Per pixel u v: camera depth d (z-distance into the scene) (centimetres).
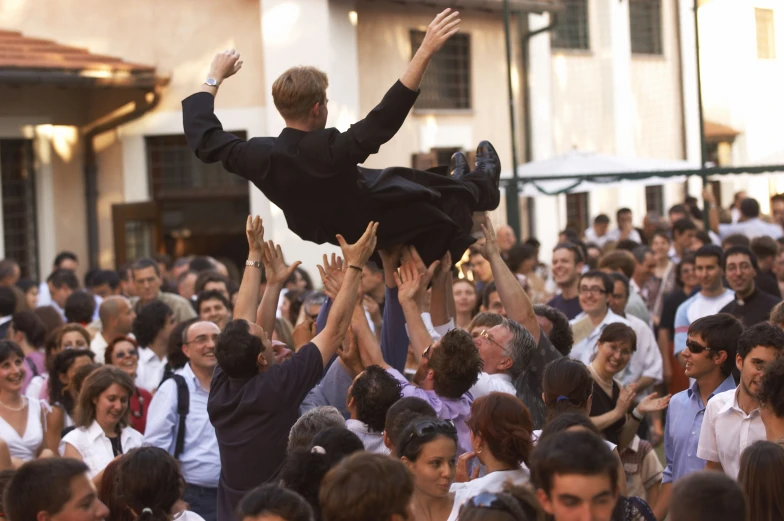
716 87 2047
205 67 2002
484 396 501
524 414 491
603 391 757
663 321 1162
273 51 1961
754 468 462
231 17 1994
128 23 2009
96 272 1420
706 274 1002
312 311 970
